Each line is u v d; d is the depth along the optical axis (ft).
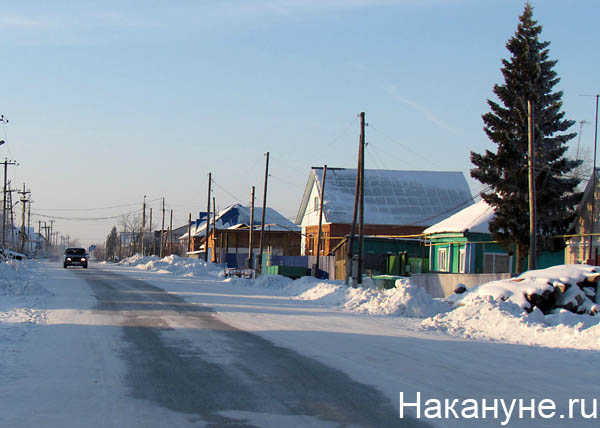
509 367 36.58
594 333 45.73
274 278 130.21
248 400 27.35
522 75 110.52
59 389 29.25
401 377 32.81
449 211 224.74
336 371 34.19
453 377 33.14
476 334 53.21
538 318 55.93
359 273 107.24
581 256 107.04
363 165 111.14
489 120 111.34
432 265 147.23
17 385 29.94
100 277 150.51
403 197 228.84
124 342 44.21
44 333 48.26
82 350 40.47
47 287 105.50
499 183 109.81
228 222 331.36
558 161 109.09
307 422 23.90
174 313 65.41
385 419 24.57
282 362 36.86
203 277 177.68
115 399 27.37
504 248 113.39
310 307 79.30
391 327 57.52
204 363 36.37
